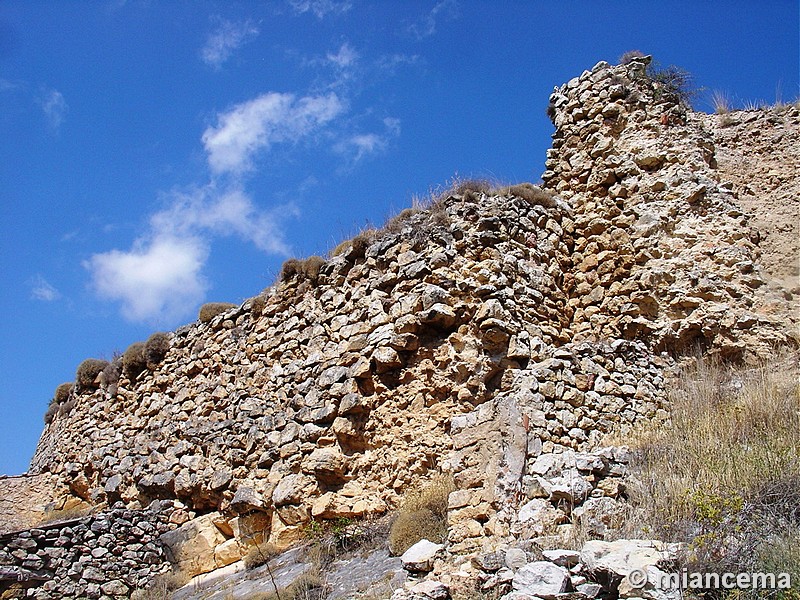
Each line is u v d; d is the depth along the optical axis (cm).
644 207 1617
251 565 1442
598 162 1741
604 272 1609
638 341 1455
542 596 773
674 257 1530
